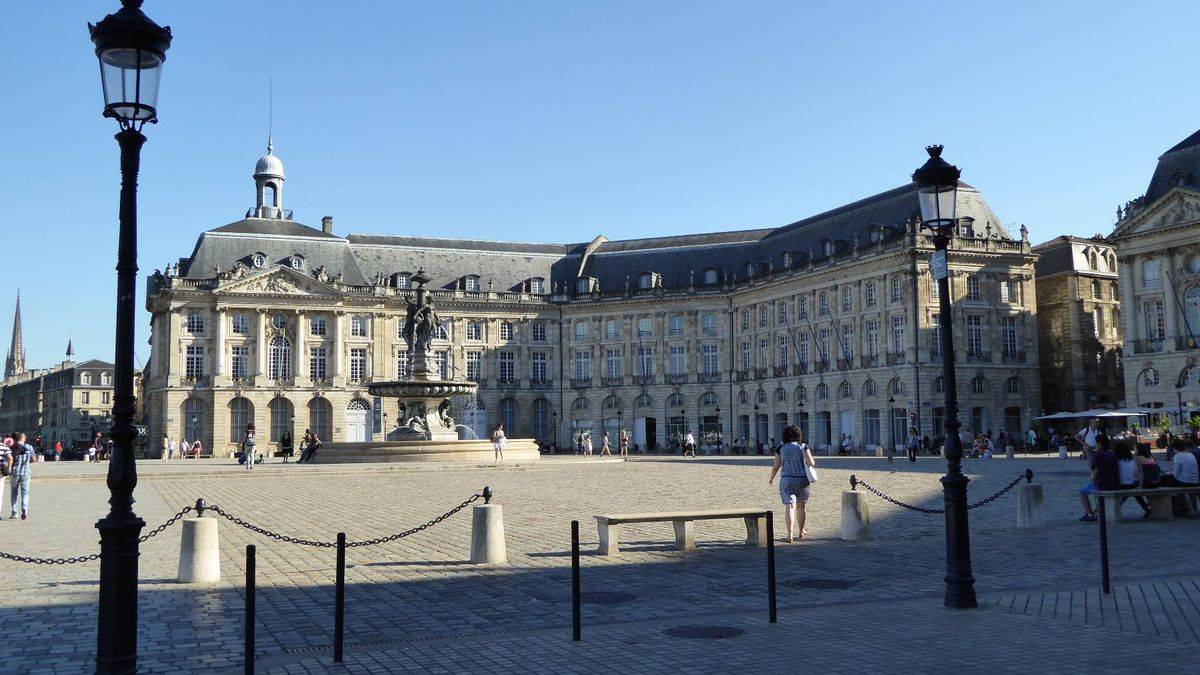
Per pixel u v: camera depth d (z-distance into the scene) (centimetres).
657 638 1020
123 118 853
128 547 821
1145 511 2177
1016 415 7256
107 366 15538
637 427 9244
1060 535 1869
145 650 984
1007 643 975
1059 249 7962
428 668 907
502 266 9694
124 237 848
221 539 1867
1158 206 6391
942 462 5281
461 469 4409
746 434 8788
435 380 4888
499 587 1341
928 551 1656
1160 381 6400
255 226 8900
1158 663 890
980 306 7206
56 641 1030
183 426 8331
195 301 8425
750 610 1168
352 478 3872
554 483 3522
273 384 8556
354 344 8912
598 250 9919
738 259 9112
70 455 8344
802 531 1825
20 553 1689
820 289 7969
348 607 1208
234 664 930
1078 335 7762
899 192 7550
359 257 9231
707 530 1967
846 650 953
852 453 7219
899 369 7088
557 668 901
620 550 1689
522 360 9481
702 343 9112
